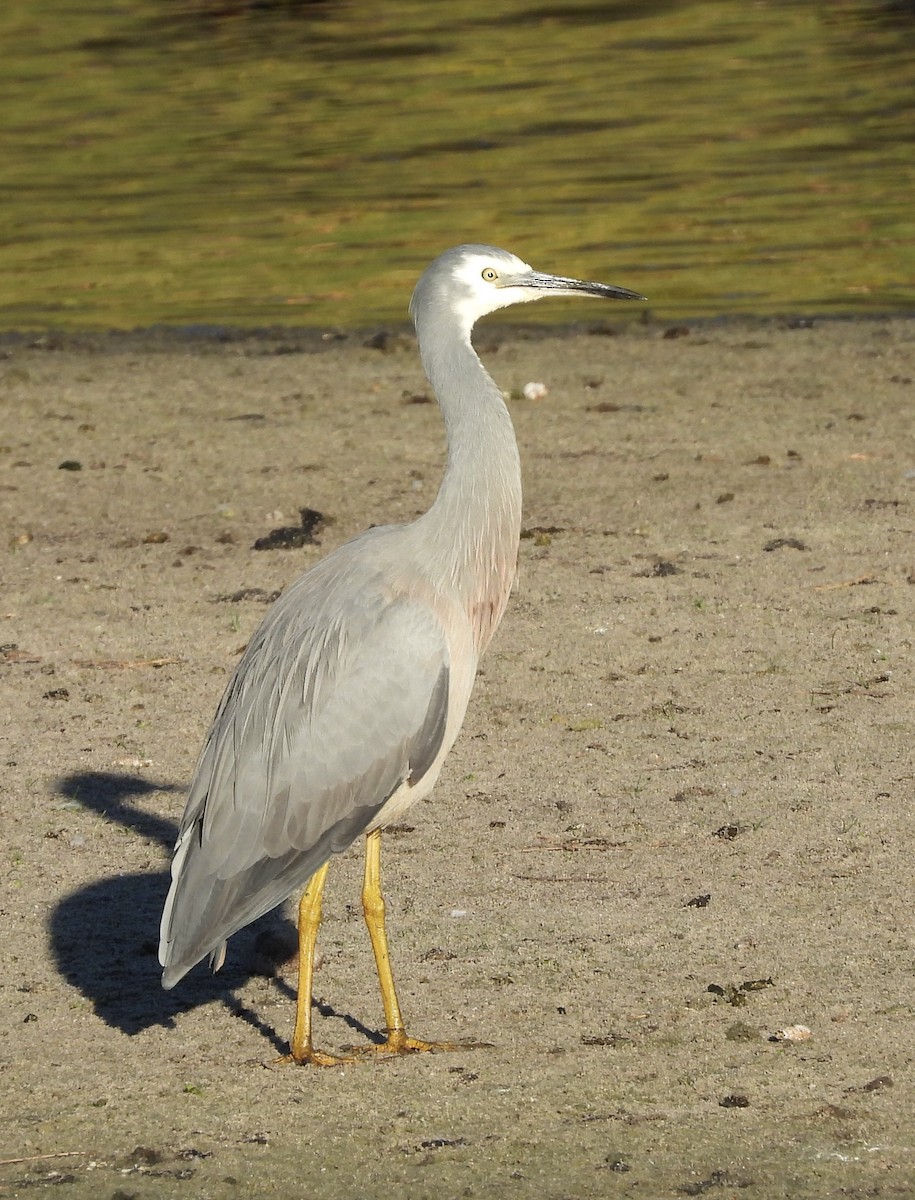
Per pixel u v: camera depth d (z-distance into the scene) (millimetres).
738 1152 7859
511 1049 8766
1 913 10406
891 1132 7980
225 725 9000
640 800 11594
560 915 10109
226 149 40594
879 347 23906
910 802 11391
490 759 12359
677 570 15961
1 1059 8859
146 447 20516
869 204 33062
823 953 9547
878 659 13859
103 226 33750
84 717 13289
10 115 45688
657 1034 8836
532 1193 7621
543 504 17984
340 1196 7648
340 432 20781
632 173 36344
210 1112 8352
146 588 16031
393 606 9102
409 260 30172
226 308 27797
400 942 9930
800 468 18797
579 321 26422
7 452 20484
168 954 8625
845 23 55188
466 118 43094
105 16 62469
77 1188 7766
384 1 64000
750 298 27109
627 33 55406
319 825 8922
